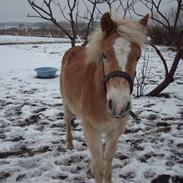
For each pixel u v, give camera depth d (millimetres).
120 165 3705
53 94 7047
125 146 4223
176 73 9781
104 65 2523
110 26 2598
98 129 2998
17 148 4199
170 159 3867
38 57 14078
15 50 17094
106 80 2443
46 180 3361
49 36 33656
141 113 5598
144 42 2643
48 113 5598
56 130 4824
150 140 4426
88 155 3943
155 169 3576
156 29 19031
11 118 5402
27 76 9320
